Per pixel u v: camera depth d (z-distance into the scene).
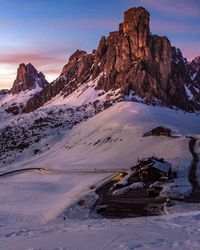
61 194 84.44
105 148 149.88
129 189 69.06
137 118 181.12
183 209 51.12
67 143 188.00
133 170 80.94
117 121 180.25
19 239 25.39
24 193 91.88
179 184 68.19
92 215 55.12
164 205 54.44
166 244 21.05
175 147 111.12
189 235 23.42
